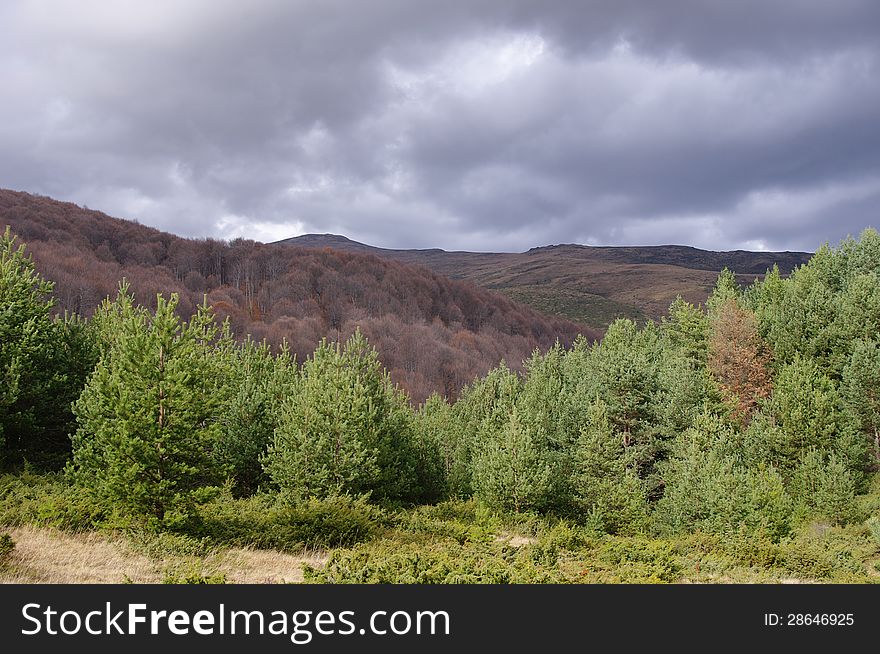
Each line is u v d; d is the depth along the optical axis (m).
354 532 20.42
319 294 142.50
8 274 25.16
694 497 30.22
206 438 18.27
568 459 39.53
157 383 17.73
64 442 26.61
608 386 42.91
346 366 32.41
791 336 46.97
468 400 62.06
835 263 61.19
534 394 50.41
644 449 40.66
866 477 37.25
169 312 18.44
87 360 27.77
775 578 16.59
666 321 66.94
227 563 15.30
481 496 33.47
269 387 32.38
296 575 14.81
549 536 22.17
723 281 68.31
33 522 16.30
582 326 197.00
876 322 44.56
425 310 151.12
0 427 22.38
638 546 19.86
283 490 25.59
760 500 26.75
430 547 18.05
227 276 145.50
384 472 29.03
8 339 24.42
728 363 49.00
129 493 16.89
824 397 36.16
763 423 38.69
